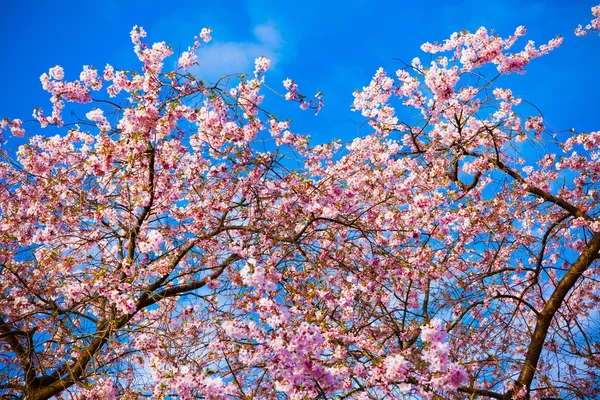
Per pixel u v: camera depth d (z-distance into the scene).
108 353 6.63
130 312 5.70
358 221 7.01
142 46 6.77
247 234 6.82
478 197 8.19
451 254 8.20
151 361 5.46
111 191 7.04
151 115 5.80
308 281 6.69
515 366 7.29
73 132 6.68
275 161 6.43
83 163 6.22
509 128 7.76
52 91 6.75
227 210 6.86
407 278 7.34
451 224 7.42
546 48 8.02
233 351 5.46
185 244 6.75
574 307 8.82
